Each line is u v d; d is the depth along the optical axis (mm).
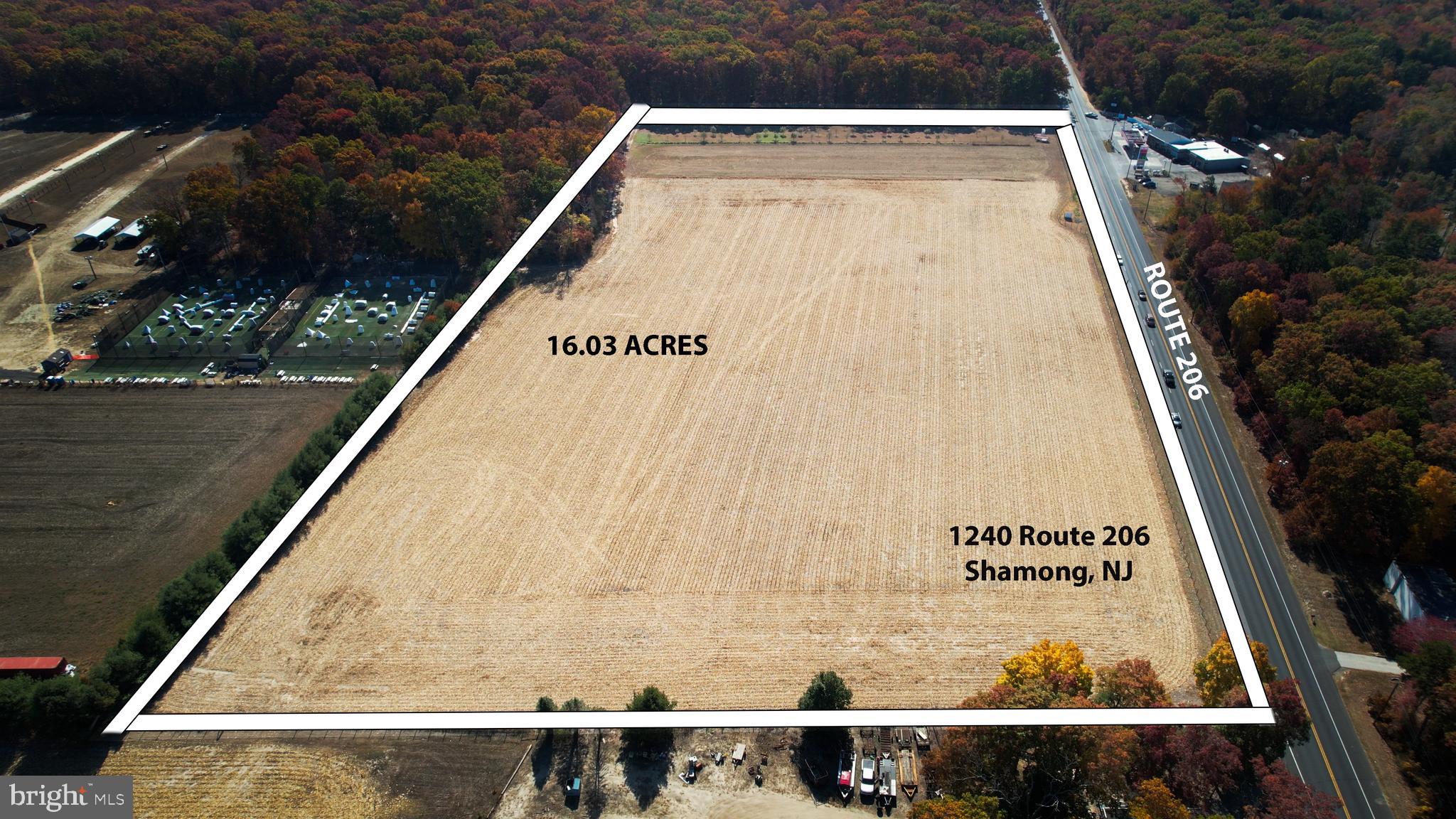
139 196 146125
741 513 81812
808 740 63406
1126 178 141750
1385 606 73438
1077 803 57094
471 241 122375
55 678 63562
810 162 147500
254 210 119188
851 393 96000
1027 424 91250
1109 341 103438
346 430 88438
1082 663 64312
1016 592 73500
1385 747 63000
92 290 121750
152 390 101250
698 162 147750
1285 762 62062
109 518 83500
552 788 60812
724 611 72562
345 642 69812
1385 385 83625
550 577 75625
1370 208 117438
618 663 68500
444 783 61125
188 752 62812
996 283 114312
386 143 137625
